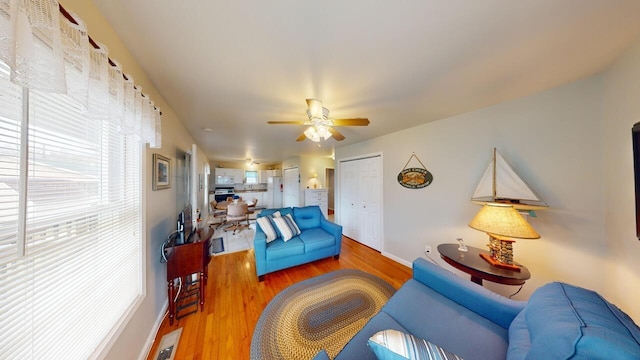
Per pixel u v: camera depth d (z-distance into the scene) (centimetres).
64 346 77
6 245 58
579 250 152
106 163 103
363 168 371
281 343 150
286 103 193
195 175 245
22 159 60
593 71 140
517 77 148
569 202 156
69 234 81
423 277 160
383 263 293
